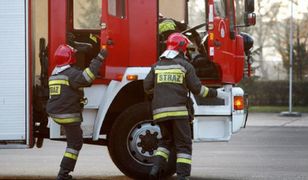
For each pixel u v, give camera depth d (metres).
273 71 75.38
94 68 15.33
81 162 21.16
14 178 17.30
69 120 15.41
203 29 17.59
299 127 39.84
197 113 16.66
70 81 15.37
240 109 17.06
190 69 14.89
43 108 16.62
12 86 16.12
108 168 19.62
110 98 16.28
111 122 17.39
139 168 16.59
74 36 17.12
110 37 15.91
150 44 16.59
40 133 16.84
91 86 16.36
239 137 32.03
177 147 14.86
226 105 16.88
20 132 16.17
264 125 41.28
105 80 16.36
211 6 16.44
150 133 16.59
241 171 18.92
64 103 15.39
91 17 17.19
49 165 20.33
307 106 63.25
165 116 14.74
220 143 28.47
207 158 22.41
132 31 16.52
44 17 16.91
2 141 16.19
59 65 15.53
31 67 16.14
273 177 17.62
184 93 14.90
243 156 23.08
